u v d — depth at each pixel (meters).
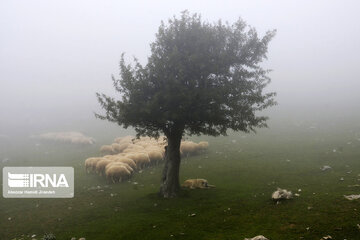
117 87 17.02
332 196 14.41
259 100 16.70
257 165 23.44
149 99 16.44
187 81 16.52
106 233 12.51
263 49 17.08
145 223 13.17
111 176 21.61
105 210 15.65
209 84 16.56
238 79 16.86
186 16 17.16
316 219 11.83
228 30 17.22
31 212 16.41
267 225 11.86
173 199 16.28
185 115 15.88
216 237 11.23
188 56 15.91
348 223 11.11
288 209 13.25
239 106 16.44
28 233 13.55
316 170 20.78
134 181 21.70
